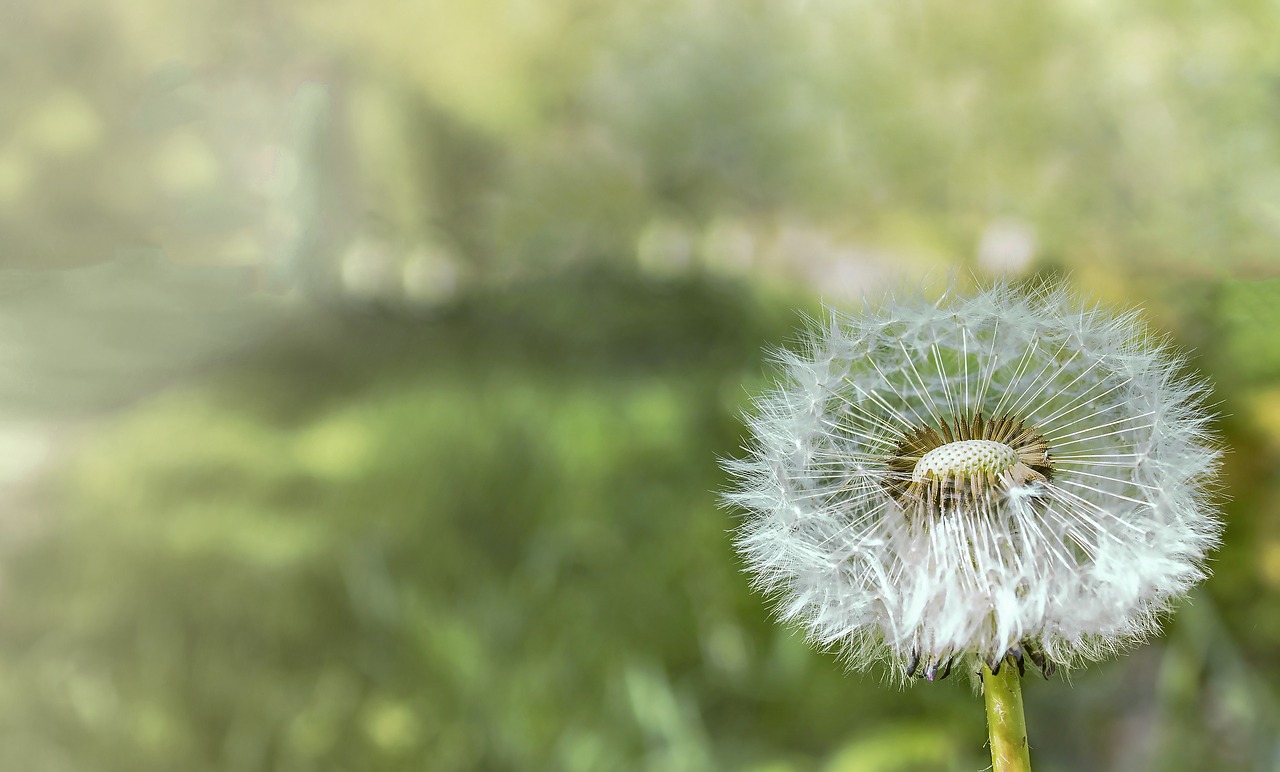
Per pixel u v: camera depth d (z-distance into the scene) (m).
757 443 0.24
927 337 0.24
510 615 0.57
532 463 0.70
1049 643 0.22
